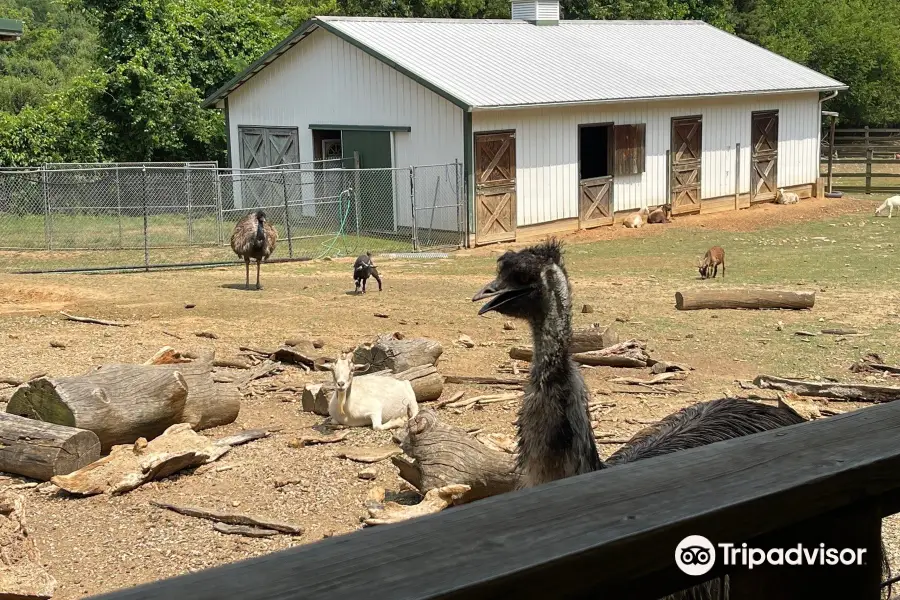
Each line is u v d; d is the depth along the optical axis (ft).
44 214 91.30
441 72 86.07
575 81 92.99
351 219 92.79
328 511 25.75
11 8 224.12
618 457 15.97
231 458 30.22
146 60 111.04
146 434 30.94
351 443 31.68
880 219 100.99
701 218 101.65
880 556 8.16
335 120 93.50
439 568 5.58
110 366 31.91
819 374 39.83
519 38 103.45
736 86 104.12
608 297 57.88
